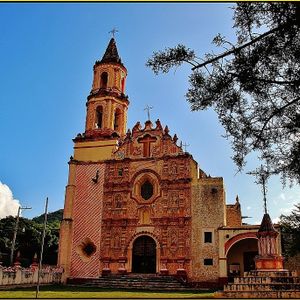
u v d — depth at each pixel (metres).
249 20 7.70
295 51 7.50
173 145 41.31
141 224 39.34
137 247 39.16
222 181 38.53
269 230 29.14
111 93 45.69
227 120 8.69
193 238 37.16
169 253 37.41
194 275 35.84
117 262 38.59
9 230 63.56
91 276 38.66
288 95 8.15
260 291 24.19
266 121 8.54
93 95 45.94
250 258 37.66
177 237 37.69
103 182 42.00
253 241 38.03
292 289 24.14
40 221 94.69
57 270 38.09
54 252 61.03
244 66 7.89
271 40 7.57
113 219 40.12
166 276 36.44
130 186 41.03
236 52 7.98
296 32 7.27
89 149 43.66
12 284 31.00
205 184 38.75
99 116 46.69
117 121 46.34
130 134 43.22
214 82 8.35
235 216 47.19
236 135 8.74
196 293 29.08
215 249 36.22
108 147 43.16
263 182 9.01
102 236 40.00
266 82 8.00
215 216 37.34
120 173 41.94
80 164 43.16
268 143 8.62
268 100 8.31
